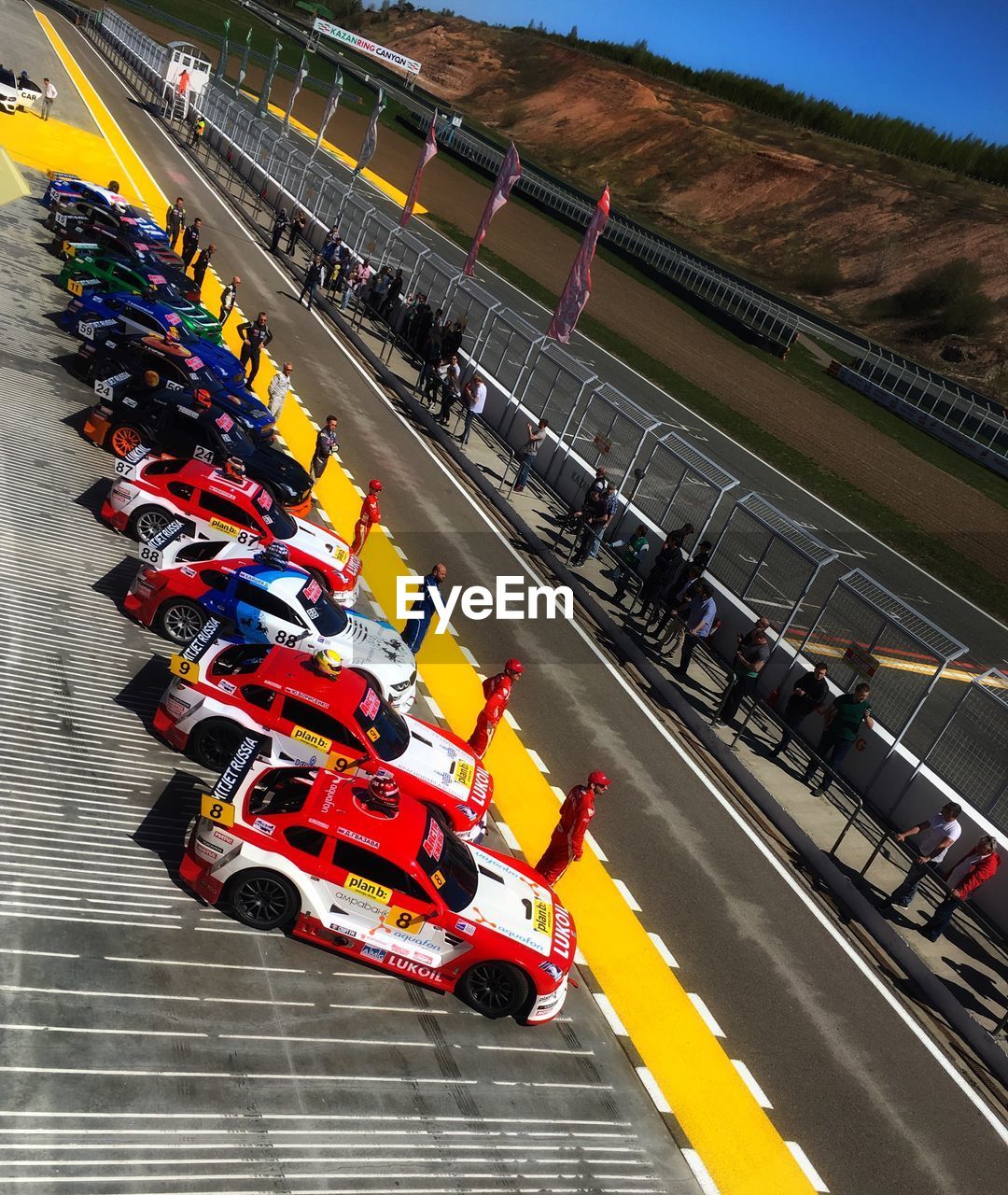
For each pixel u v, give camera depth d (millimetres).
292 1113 8039
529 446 26031
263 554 13922
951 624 30016
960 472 48156
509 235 69625
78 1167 6922
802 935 13508
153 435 17797
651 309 61594
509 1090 9273
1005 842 15336
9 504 14656
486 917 10016
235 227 43000
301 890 9562
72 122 48656
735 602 21172
